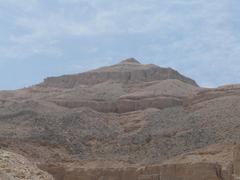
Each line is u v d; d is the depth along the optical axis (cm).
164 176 5406
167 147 7456
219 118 8212
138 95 10950
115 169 5950
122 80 12912
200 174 5175
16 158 2617
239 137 6944
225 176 5056
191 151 6731
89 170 5997
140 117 9731
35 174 2547
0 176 2344
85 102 10838
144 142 8031
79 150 8050
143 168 5762
